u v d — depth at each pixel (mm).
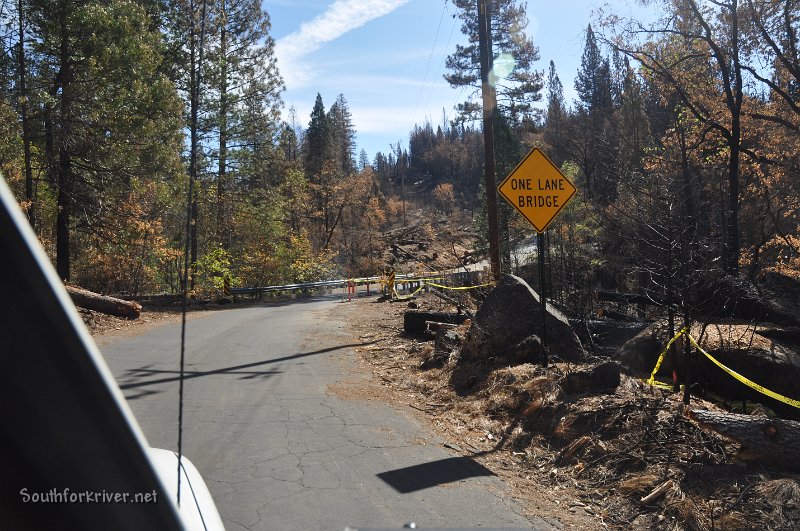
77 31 18578
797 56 19219
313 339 12570
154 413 6848
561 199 8578
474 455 5793
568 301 12719
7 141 18312
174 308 20688
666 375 8508
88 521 1622
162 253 24328
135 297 22219
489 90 15727
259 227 31875
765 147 21344
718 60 19469
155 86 20453
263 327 14648
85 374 1617
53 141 18969
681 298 7469
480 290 16281
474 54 37500
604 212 17516
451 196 120812
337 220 60875
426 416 7141
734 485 4500
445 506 4531
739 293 9383
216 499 4535
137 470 1729
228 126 30641
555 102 56000
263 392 7980
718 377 8016
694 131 20984
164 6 24031
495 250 15656
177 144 21750
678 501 4422
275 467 5250
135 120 19750
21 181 20453
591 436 5699
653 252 8508
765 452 4691
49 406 1563
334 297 27438
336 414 7043
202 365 9695
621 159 27188
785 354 7961
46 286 1544
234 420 6660
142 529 1719
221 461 5371
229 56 29344
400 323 14805
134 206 23203
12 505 1531
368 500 4598
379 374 9289
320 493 4699
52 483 1577
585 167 34781
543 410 6480
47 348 1551
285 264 31141
